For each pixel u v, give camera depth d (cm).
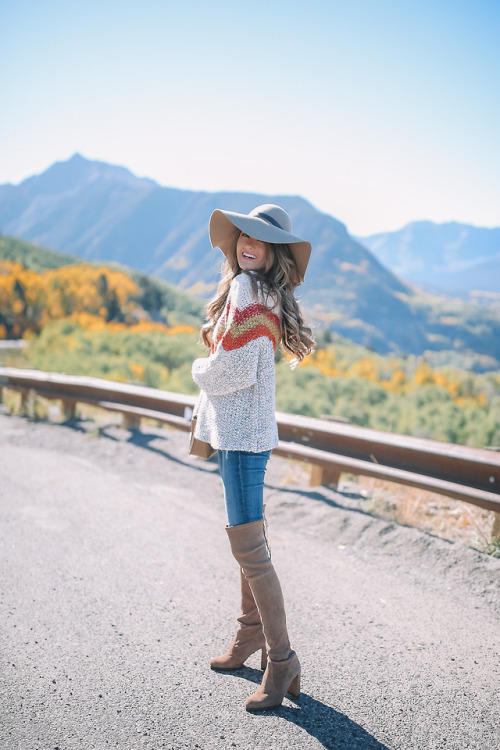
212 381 212
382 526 418
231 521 223
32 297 5747
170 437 698
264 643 245
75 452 633
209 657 256
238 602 310
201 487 531
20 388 830
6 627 271
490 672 253
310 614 300
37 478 522
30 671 237
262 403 220
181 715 214
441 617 305
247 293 212
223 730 206
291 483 547
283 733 206
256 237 210
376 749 200
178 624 283
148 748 195
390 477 435
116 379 1320
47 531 397
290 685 227
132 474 562
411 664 256
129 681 234
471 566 359
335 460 477
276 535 423
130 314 8138
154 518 439
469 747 204
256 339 209
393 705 226
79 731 202
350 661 257
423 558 376
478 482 390
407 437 455
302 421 518
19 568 335
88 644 261
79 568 341
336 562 375
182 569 348
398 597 327
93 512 442
